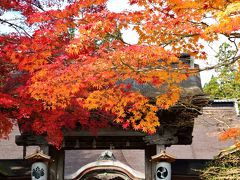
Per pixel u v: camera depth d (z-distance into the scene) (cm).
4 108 1192
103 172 1670
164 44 900
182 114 1384
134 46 855
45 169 1379
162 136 1436
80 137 1506
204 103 1353
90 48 927
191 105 1296
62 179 1496
